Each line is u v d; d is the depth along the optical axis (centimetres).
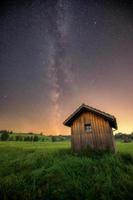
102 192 744
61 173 972
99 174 930
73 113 1712
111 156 1252
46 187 827
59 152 1684
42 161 1331
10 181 912
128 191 740
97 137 1612
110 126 1706
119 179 860
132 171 982
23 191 794
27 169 1183
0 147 3203
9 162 1438
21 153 2141
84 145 1622
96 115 1692
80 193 755
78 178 897
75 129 1717
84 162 1140
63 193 759
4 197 739
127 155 1375
